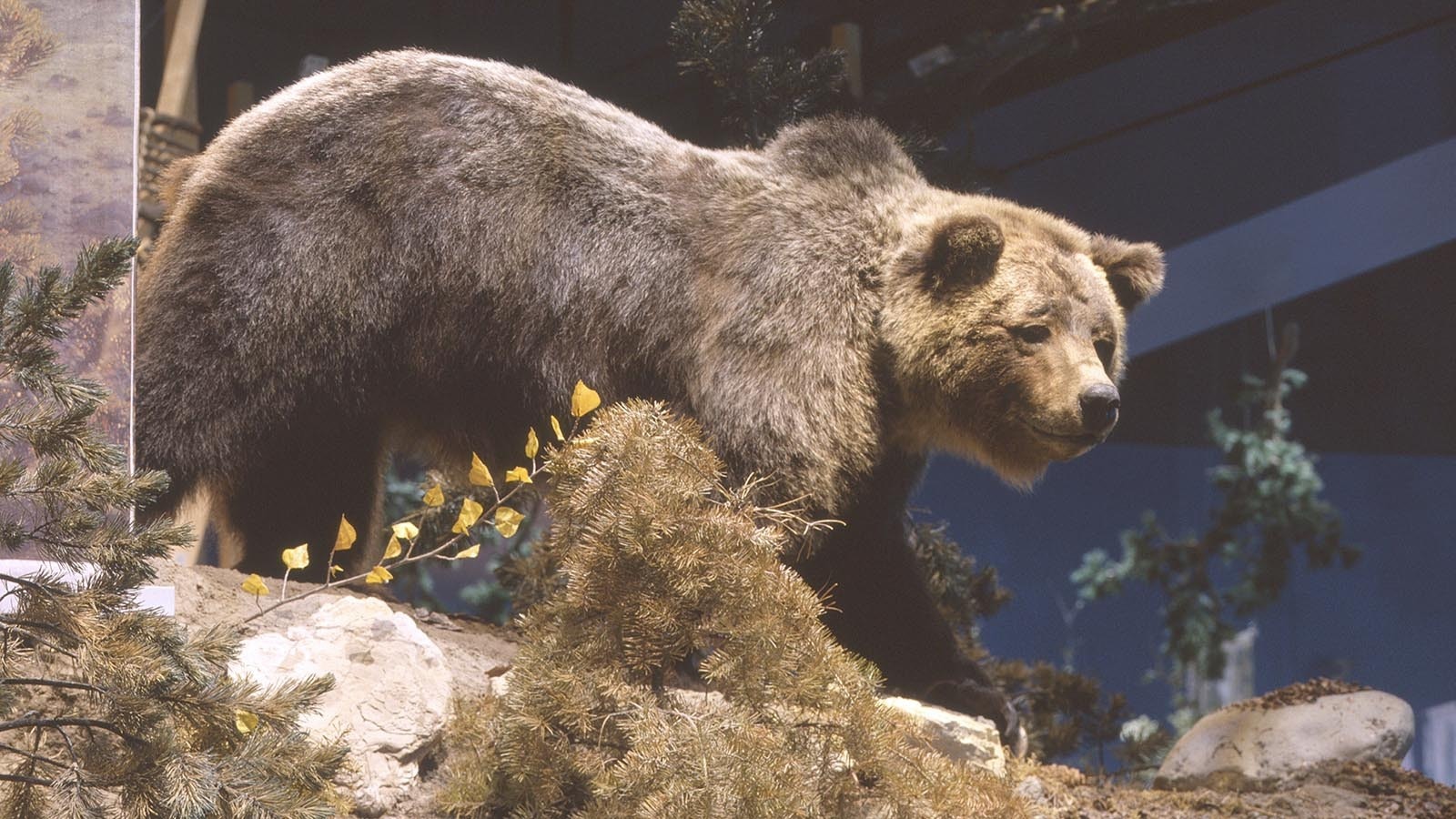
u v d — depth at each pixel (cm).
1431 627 1381
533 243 500
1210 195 1100
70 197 385
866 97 820
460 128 507
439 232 495
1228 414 1404
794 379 488
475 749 394
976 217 489
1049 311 489
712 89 890
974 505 1480
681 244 508
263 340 479
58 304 311
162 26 912
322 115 502
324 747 339
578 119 521
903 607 543
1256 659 1395
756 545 392
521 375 502
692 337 500
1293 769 555
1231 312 1300
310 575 513
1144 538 1320
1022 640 1484
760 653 375
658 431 404
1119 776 712
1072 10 817
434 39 966
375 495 530
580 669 390
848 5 927
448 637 494
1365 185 1091
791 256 504
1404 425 1362
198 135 842
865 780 390
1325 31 972
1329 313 1331
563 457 412
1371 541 1415
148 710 314
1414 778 546
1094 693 714
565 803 390
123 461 326
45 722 315
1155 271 539
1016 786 448
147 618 325
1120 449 1490
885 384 514
